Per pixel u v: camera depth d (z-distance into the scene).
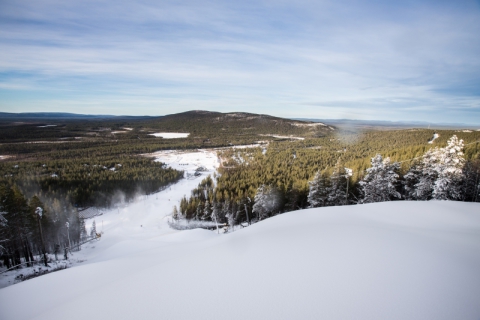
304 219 13.41
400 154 60.81
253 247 7.81
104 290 6.12
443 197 23.17
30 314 6.59
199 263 6.91
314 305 4.27
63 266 24.20
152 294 5.38
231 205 54.84
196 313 4.43
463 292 4.52
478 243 7.62
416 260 5.92
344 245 7.06
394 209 14.01
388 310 4.03
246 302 4.58
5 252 23.39
